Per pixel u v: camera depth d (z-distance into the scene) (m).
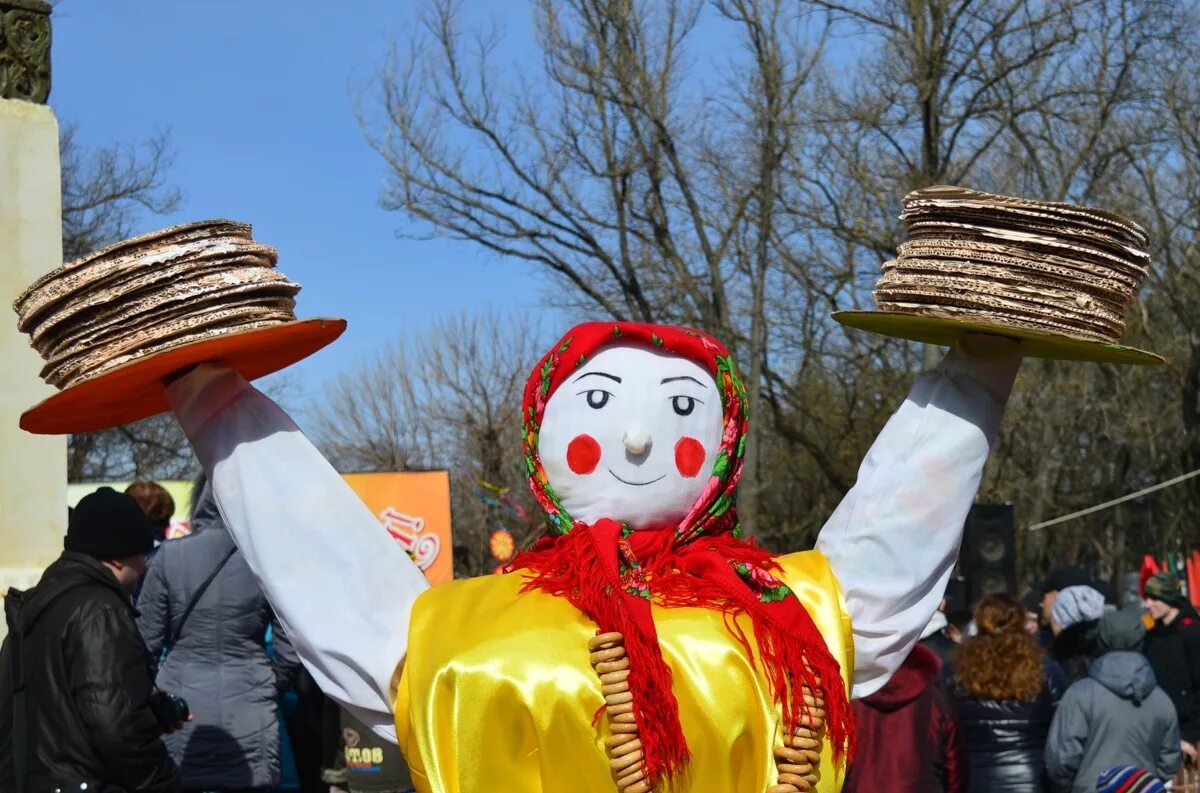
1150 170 23.55
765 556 2.86
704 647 2.63
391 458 36.69
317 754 6.02
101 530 4.04
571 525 2.85
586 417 2.85
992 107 18.34
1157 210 24.00
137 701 3.86
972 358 2.91
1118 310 2.77
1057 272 2.68
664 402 2.85
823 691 2.63
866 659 2.88
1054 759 5.35
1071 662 6.91
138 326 2.70
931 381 2.95
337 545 2.89
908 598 2.87
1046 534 31.03
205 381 2.90
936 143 18.70
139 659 3.93
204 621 5.10
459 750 2.63
